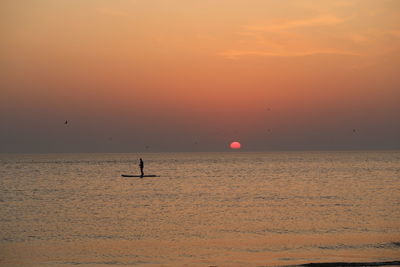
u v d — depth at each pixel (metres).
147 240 31.23
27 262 25.77
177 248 28.94
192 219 39.78
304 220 38.62
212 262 25.67
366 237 31.52
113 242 30.66
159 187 74.00
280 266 24.56
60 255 27.27
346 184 76.06
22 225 36.97
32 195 61.88
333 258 26.30
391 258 26.19
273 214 42.28
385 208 45.56
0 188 73.25
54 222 38.41
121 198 57.59
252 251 28.09
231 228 35.31
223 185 77.00
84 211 45.34
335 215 41.19
